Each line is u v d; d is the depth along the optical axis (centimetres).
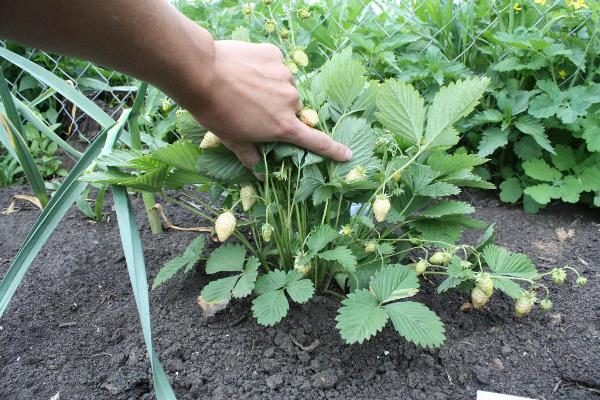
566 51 93
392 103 59
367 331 54
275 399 57
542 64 96
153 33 44
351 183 58
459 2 109
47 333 67
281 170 58
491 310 69
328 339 63
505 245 85
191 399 58
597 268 78
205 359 62
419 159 66
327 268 68
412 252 77
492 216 94
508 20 107
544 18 105
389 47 104
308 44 107
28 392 59
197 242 69
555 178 93
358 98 66
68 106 127
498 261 65
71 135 125
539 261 81
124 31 43
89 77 128
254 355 62
